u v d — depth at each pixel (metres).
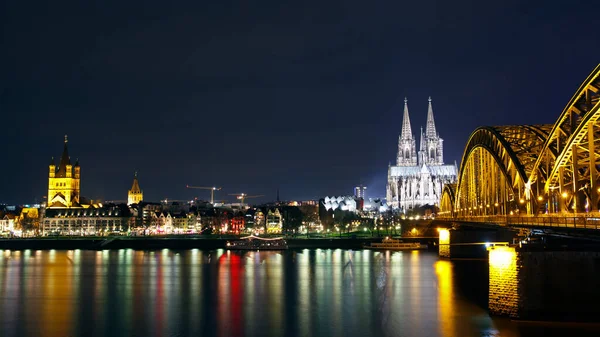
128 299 128.75
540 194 112.19
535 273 90.75
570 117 92.19
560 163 97.06
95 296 133.25
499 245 99.56
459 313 106.31
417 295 128.88
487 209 157.50
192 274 176.00
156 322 104.31
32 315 111.00
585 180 99.81
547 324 89.56
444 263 199.25
